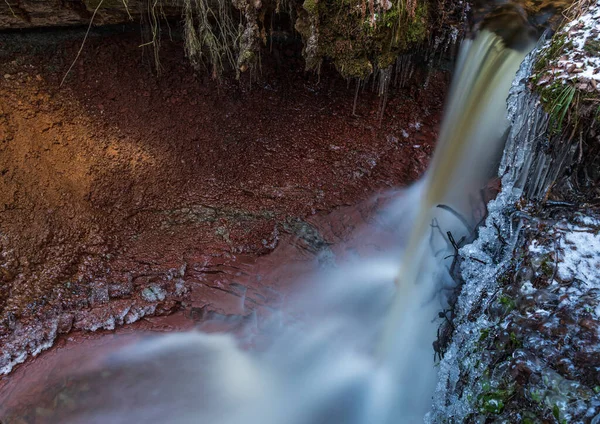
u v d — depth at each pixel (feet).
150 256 13.47
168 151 15.02
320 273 13.62
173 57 15.35
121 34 14.73
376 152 15.57
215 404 11.35
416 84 15.56
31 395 10.61
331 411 11.51
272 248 13.88
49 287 12.31
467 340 8.70
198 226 14.21
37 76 13.75
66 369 11.19
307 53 12.21
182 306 12.76
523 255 8.49
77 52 14.29
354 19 11.44
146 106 14.99
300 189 14.97
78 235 13.28
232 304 12.87
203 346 12.23
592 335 6.73
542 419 6.35
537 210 8.96
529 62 10.18
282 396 11.72
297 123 16.22
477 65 12.87
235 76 15.90
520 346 7.26
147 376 11.43
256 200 14.76
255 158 15.60
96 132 14.29
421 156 15.05
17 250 12.35
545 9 11.69
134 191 14.39
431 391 10.53
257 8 12.09
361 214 14.42
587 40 8.55
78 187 13.67
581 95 8.00
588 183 8.50
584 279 7.60
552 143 8.55
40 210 12.96
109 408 10.89
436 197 13.69
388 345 12.30
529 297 7.68
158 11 13.71
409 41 12.56
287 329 12.75
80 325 11.95
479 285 9.39
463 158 13.10
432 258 12.30
